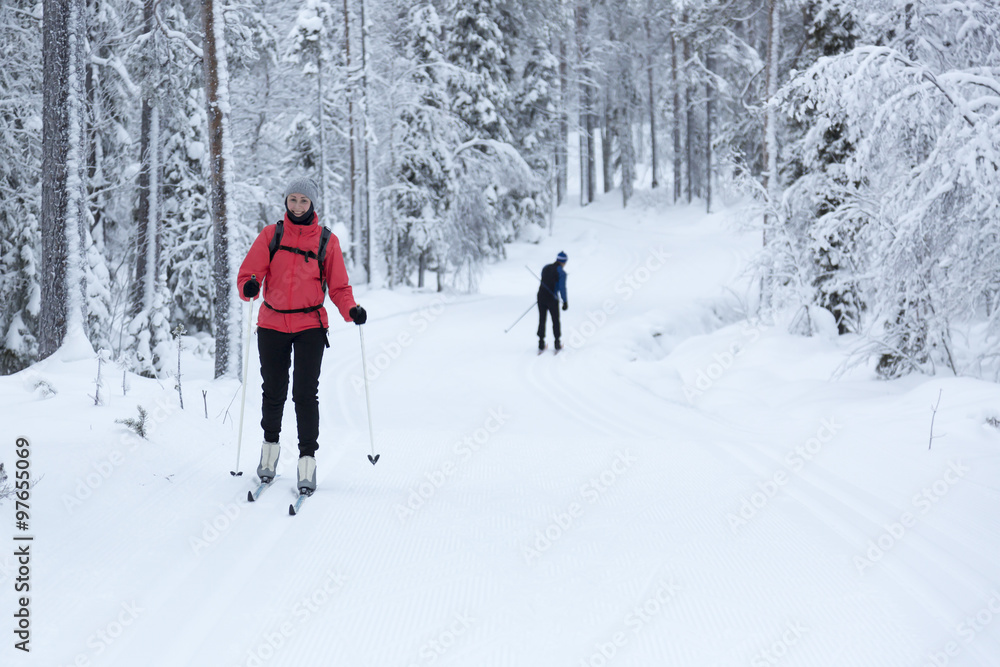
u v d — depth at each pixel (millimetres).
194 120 16891
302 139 23531
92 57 13023
